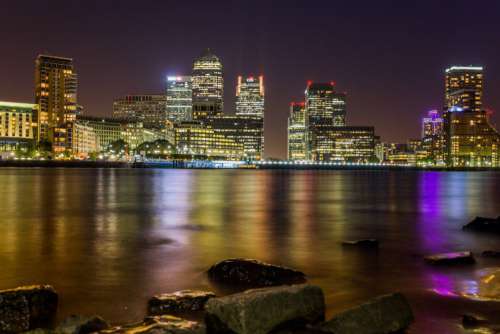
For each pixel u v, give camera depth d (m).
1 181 127.69
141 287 18.47
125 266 22.28
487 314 15.20
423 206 61.53
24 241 29.81
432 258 23.14
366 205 62.56
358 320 13.52
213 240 30.72
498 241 30.62
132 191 91.00
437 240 31.20
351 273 20.94
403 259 24.17
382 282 19.34
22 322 13.95
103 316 15.16
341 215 48.75
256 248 27.53
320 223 41.16
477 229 36.31
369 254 25.66
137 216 46.25
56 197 72.25
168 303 15.55
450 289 18.16
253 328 12.60
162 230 35.75
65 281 19.45
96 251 26.27
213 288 18.28
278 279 19.17
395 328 13.67
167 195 80.25
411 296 17.23
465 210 55.72
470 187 123.31
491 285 18.45
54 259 23.91
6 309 14.08
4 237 31.55
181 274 20.56
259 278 19.11
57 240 30.30
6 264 22.66
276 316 12.99
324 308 14.12
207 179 169.62
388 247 28.17
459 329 13.88
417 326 14.09
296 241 30.36
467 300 16.69
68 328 12.90
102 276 20.27
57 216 45.72
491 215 49.59
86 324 13.22
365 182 157.75
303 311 13.48
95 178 157.50
